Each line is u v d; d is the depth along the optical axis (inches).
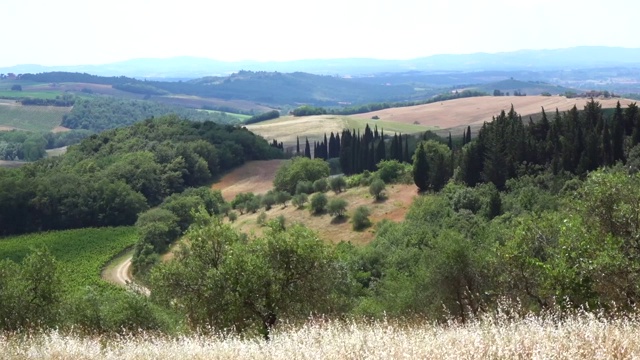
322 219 2723.9
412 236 1812.3
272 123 7849.4
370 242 2228.1
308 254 698.2
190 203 3410.4
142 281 2247.8
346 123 7160.4
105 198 3895.2
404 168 3159.5
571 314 437.1
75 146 5374.0
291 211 2984.7
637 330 339.3
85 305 897.5
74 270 2689.5
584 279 517.3
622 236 532.4
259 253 697.0
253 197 3646.7
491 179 2497.5
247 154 5196.9
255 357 370.6
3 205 3622.0
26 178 3890.3
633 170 1844.2
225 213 3444.9
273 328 560.7
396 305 870.4
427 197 2439.7
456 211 2159.2
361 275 1610.5
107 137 5295.3
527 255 627.2
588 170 2247.8
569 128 2748.5
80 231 3641.7
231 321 664.4
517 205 1971.0
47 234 3597.4
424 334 367.6
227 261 677.3
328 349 346.6
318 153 5290.4
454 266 788.0
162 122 5531.5
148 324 821.2
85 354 440.1
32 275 887.1
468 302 757.9
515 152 2556.6
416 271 957.8
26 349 475.8
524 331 350.6
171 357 414.6
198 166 4571.9
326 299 708.7
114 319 845.8
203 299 690.2
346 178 3442.4
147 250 2812.5
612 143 2358.5
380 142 4023.1
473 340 327.6
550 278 544.1
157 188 4343.0
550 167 2390.5
